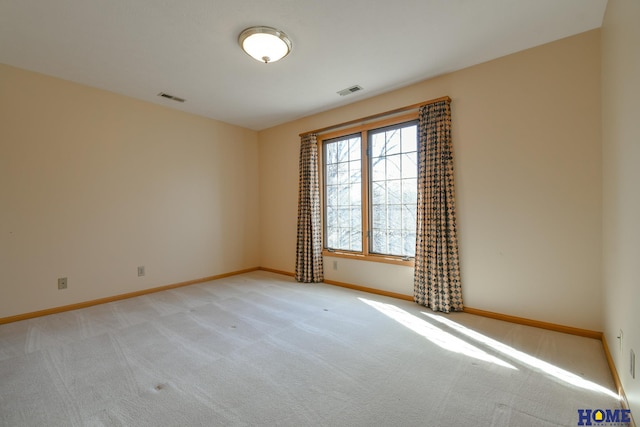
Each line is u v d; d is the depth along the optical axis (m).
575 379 1.84
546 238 2.56
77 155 3.25
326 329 2.64
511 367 1.98
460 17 2.17
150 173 3.84
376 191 3.78
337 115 4.05
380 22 2.21
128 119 3.64
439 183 3.03
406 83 3.29
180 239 4.16
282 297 3.60
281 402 1.65
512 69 2.69
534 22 2.24
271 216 5.05
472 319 2.83
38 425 1.48
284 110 4.16
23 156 2.92
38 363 2.06
